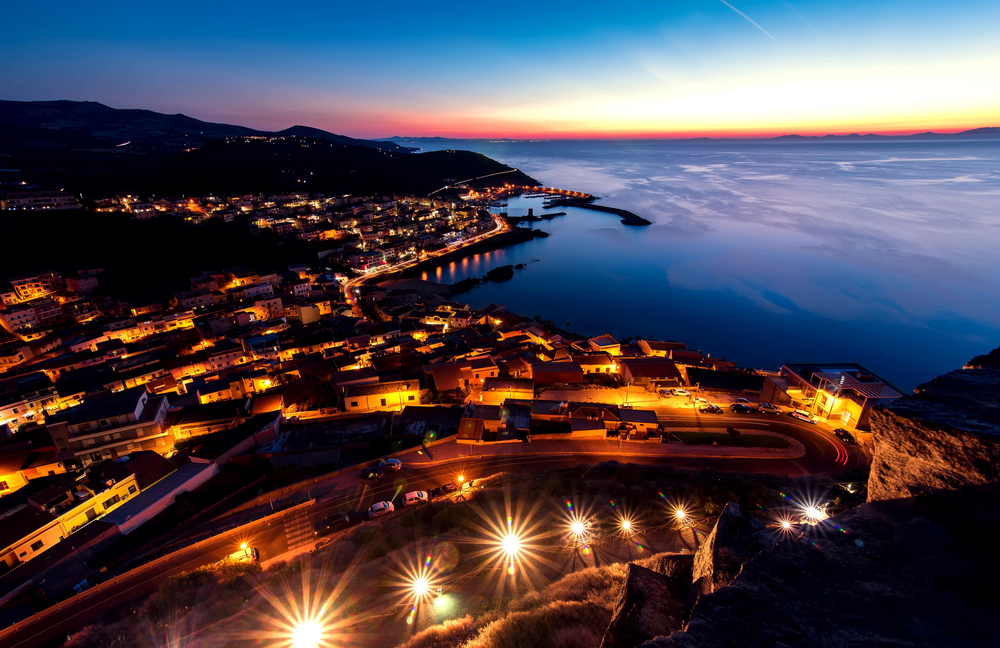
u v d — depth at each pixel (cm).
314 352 8531
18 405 6438
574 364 7194
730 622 607
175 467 4969
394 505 4344
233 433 5584
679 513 3259
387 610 2350
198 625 2648
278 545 3903
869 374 5697
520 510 3416
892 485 838
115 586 3456
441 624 2094
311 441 5584
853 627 586
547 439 5391
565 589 1977
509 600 2255
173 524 4338
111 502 4478
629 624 967
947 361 9600
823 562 705
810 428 5434
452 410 6122
